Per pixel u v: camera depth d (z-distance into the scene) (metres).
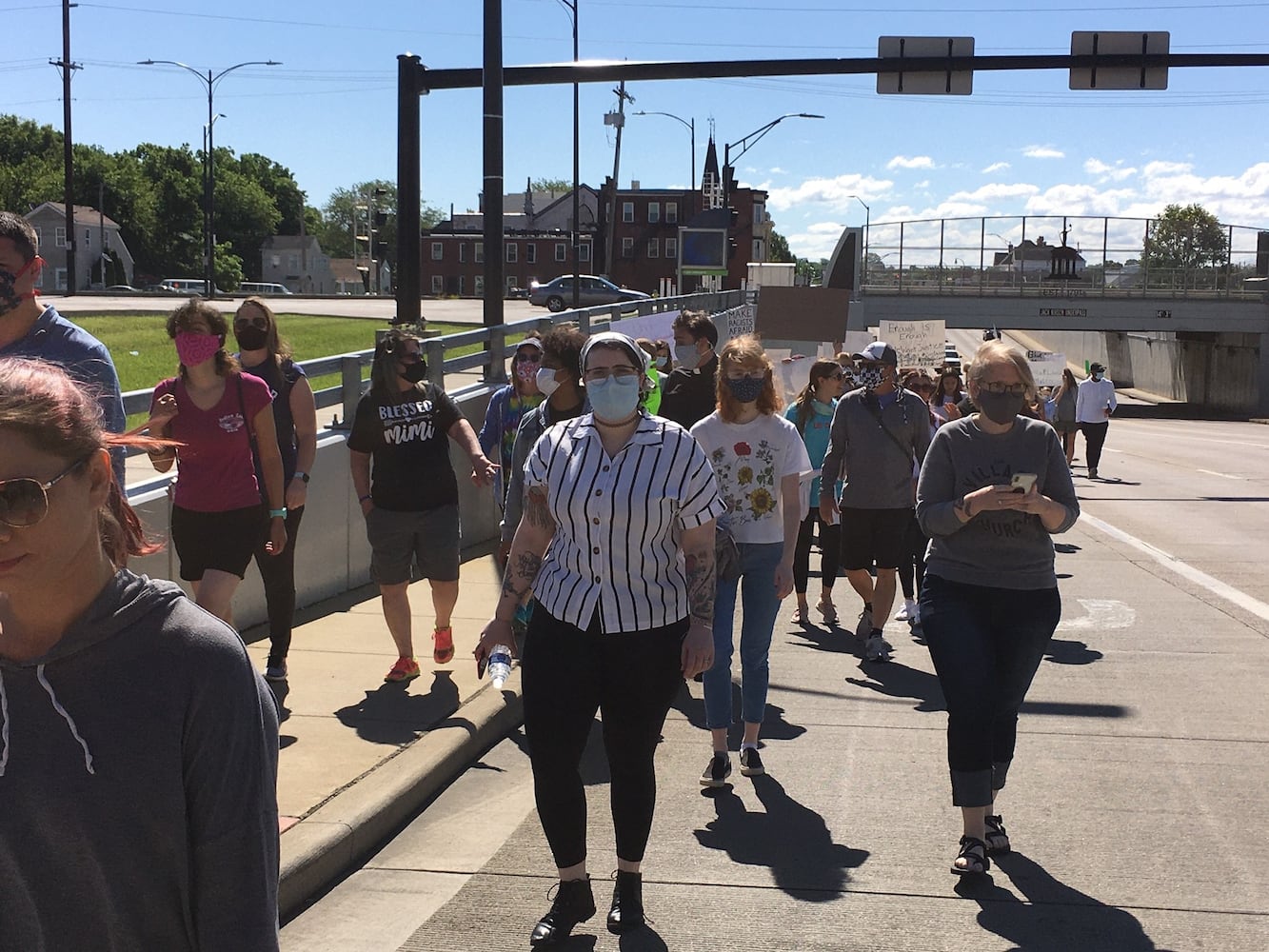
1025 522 4.57
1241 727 6.41
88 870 1.78
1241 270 48.50
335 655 7.21
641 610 4.00
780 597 5.64
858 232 48.81
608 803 5.38
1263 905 4.30
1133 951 3.96
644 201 95.88
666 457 3.99
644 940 4.04
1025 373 4.57
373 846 4.84
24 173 119.19
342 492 8.98
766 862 4.70
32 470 1.73
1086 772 5.71
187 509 5.36
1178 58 16.44
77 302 38.91
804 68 16.06
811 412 9.00
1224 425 43.12
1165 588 10.47
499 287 14.74
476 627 7.97
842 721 6.61
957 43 16.39
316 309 36.00
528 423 6.11
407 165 15.30
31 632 1.82
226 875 1.84
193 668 1.80
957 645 4.54
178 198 125.00
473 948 4.00
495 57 14.41
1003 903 4.32
